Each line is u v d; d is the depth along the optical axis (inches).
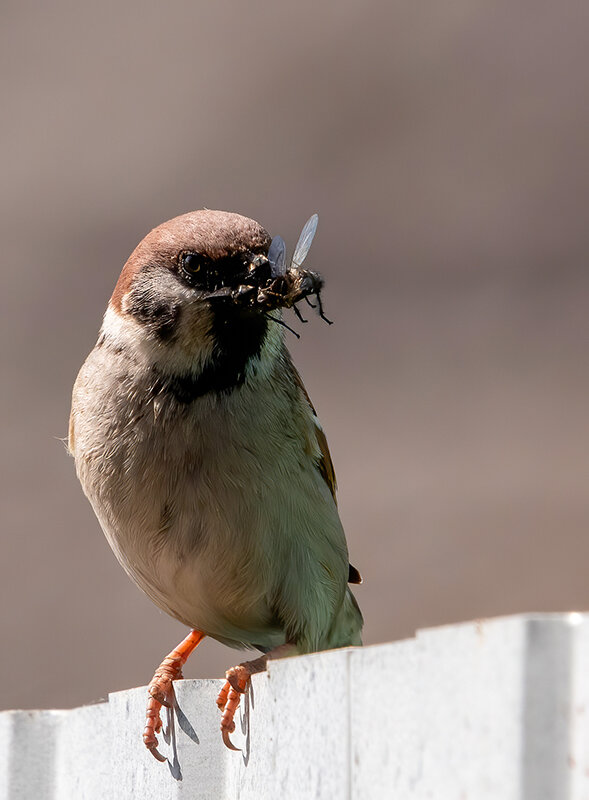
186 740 99.9
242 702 99.3
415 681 97.1
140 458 101.7
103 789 101.0
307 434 102.1
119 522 101.8
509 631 88.7
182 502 101.7
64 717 101.8
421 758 97.0
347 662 97.7
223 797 99.7
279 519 101.8
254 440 101.7
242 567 101.8
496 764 89.0
